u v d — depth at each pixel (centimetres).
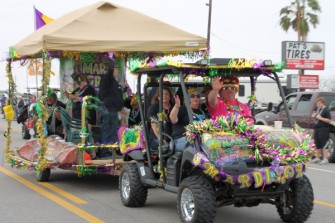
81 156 903
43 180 1013
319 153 1408
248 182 587
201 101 725
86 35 977
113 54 1067
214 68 655
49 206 795
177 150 677
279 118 1596
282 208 673
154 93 797
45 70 948
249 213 749
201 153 601
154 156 749
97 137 989
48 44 928
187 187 621
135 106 1066
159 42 1016
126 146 779
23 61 1172
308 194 640
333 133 1423
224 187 619
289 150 617
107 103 984
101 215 732
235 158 602
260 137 605
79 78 1077
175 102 679
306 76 2911
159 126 701
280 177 596
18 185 979
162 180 705
